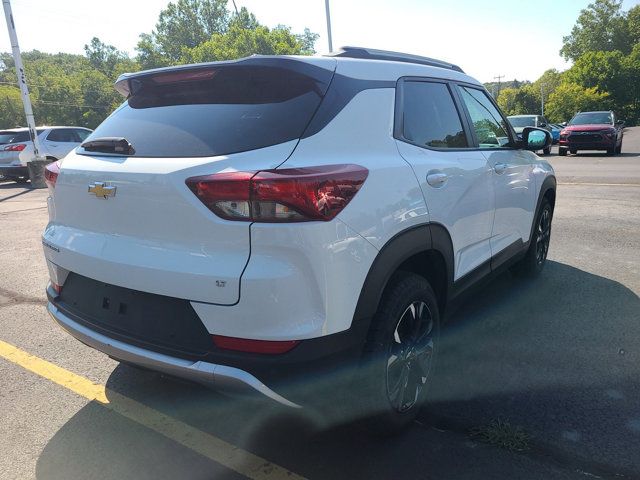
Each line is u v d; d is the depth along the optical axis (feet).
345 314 7.25
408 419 8.96
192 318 7.23
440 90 10.93
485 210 11.40
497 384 10.50
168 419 9.62
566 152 64.75
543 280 16.61
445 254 9.59
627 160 55.77
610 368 11.10
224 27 277.64
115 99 274.77
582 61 229.04
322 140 7.57
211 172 6.95
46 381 11.03
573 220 25.08
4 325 14.02
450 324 13.39
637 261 18.51
